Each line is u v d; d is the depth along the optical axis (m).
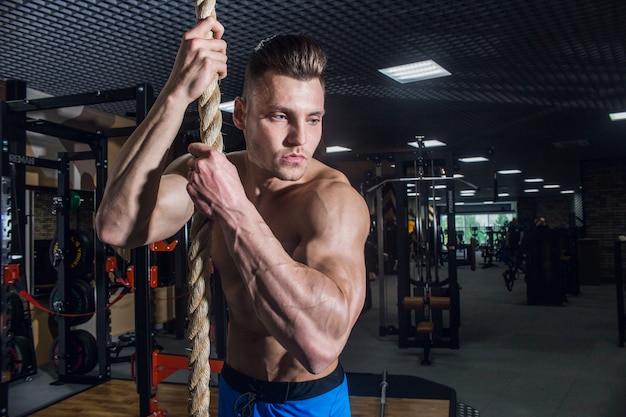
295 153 0.81
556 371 4.33
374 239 11.24
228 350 1.09
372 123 6.77
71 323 4.32
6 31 3.40
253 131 0.83
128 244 0.93
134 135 0.83
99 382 4.18
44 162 4.07
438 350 5.17
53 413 3.46
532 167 11.71
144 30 3.45
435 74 4.71
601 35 3.76
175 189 1.01
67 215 4.29
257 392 0.98
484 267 15.71
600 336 5.68
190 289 0.84
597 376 4.16
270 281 0.67
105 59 4.03
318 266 0.78
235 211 0.69
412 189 12.64
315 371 0.70
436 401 3.49
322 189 0.90
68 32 3.44
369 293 7.96
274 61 0.79
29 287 4.82
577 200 20.53
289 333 0.68
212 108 0.80
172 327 6.35
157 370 3.23
